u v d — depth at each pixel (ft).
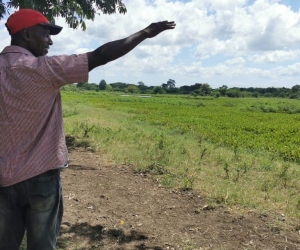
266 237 13.17
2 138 6.13
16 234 6.76
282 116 95.66
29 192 6.27
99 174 21.20
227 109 123.34
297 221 14.92
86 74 6.04
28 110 6.04
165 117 73.26
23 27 6.47
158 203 16.43
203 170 23.34
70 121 51.08
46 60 5.92
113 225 13.64
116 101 154.30
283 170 23.88
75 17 24.21
